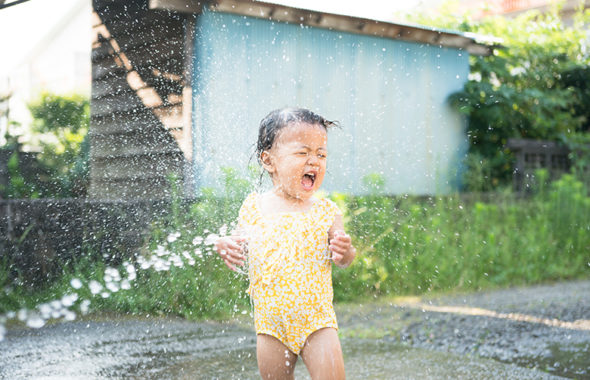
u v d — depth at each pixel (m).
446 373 2.90
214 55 5.93
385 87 7.44
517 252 6.45
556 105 9.12
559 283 5.88
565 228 7.04
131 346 3.42
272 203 2.28
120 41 6.32
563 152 8.61
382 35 7.23
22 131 6.97
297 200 2.27
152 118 6.04
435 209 6.70
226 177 5.32
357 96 7.19
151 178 5.84
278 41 6.41
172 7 5.60
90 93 6.64
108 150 6.32
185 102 5.77
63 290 4.64
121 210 5.12
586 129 9.87
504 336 3.71
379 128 7.41
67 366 3.02
